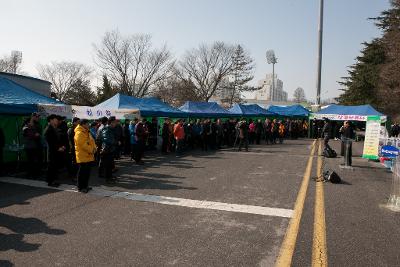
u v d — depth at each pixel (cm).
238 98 6131
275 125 2425
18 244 481
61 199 725
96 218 599
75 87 5956
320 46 3809
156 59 6931
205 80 6138
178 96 6019
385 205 721
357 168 1265
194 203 708
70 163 953
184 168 1172
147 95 5459
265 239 510
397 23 3856
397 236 533
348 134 1585
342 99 5647
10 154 1092
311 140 2852
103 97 4906
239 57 6062
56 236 512
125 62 5219
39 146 966
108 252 456
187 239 505
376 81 4569
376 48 4856
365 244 498
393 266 428
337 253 464
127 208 664
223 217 616
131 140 1294
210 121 1881
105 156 909
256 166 1250
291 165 1294
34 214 618
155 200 727
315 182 962
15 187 836
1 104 962
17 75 2048
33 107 1052
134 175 1021
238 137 1950
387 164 1270
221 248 474
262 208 679
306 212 656
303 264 429
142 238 507
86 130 800
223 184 908
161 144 1753
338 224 588
